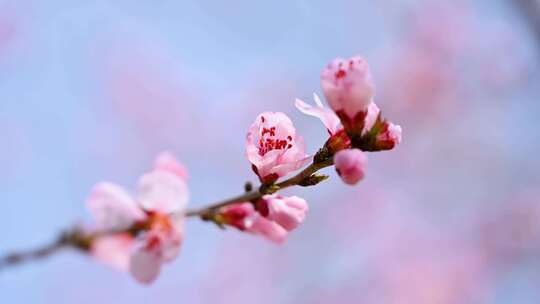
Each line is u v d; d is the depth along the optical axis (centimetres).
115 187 52
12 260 58
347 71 46
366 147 46
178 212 51
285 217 47
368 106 46
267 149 47
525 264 147
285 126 47
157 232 51
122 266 59
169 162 53
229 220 50
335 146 47
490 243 148
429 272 145
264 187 47
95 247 58
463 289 144
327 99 46
